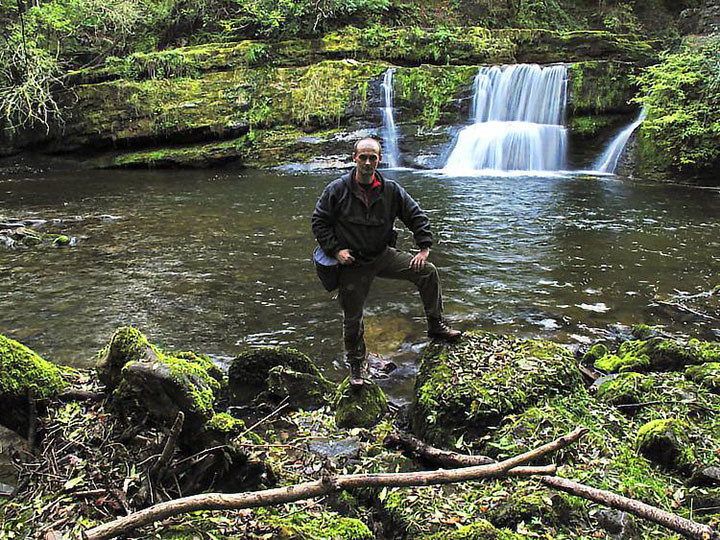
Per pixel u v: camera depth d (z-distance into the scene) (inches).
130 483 99.3
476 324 211.0
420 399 133.4
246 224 378.6
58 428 117.6
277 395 148.6
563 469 106.9
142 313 222.8
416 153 661.9
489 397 128.3
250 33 803.4
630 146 589.3
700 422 126.4
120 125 687.7
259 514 96.9
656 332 196.4
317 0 765.9
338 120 690.2
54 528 91.3
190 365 137.3
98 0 766.5
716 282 257.8
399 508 101.3
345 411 139.1
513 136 629.6
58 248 318.7
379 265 135.6
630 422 127.1
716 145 518.3
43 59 679.7
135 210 427.8
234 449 106.4
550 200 450.9
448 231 350.9
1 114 677.3
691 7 940.6
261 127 690.2
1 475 114.4
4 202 463.2
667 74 550.9
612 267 280.1
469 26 878.4
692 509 98.1
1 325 210.1
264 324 212.2
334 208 129.4
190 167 669.9
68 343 195.3
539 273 270.4
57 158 703.1
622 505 90.0
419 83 681.0
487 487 106.5
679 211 411.8
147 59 722.8
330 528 94.7
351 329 139.8
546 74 644.1
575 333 203.2
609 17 916.6
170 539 87.6
